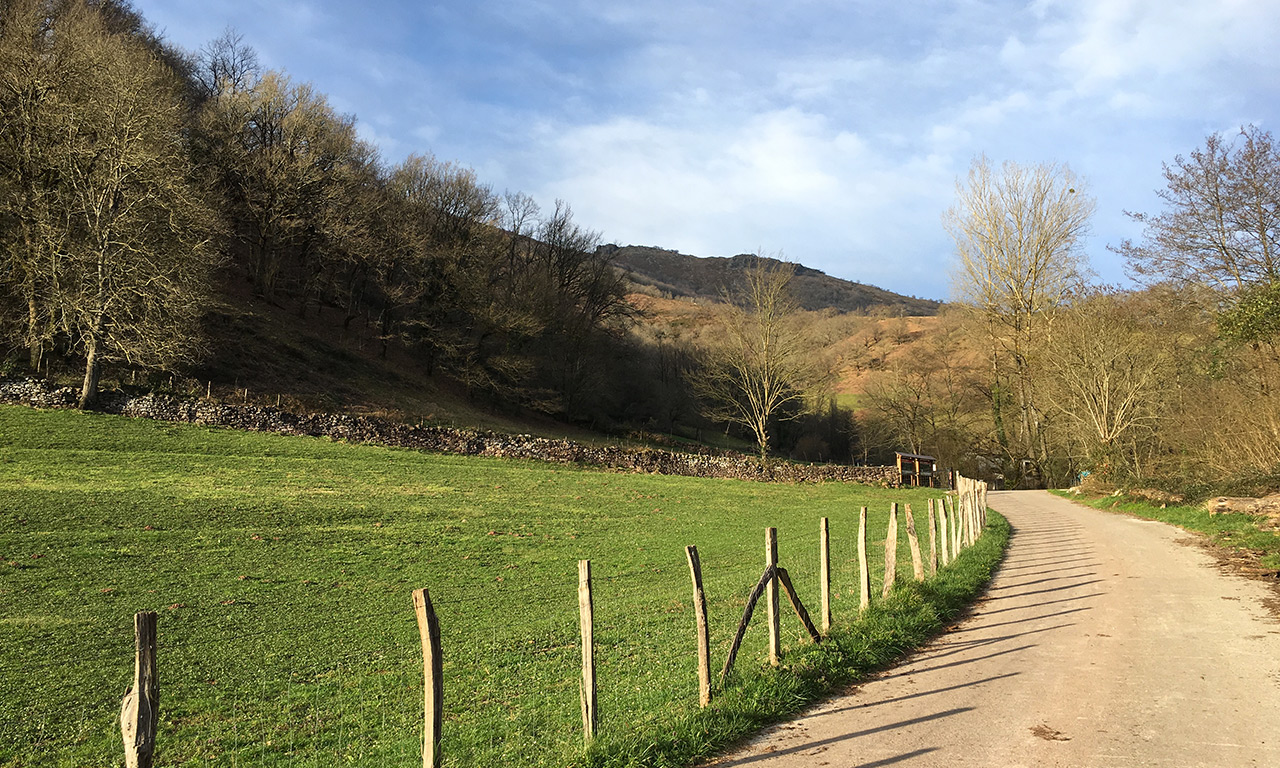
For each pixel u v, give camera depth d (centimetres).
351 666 1345
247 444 3984
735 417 7206
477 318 8012
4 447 3188
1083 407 5322
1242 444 3147
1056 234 6869
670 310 17075
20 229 4453
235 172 6894
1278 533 2070
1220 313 3512
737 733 791
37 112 4384
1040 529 2984
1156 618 1279
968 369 8744
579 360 8831
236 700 1155
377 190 7962
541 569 2309
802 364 6750
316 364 6538
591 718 771
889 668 1049
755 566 2417
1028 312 6988
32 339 4262
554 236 9838
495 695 1129
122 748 967
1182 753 691
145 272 4288
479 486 3878
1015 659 1060
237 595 1814
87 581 1816
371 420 4709
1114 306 5297
